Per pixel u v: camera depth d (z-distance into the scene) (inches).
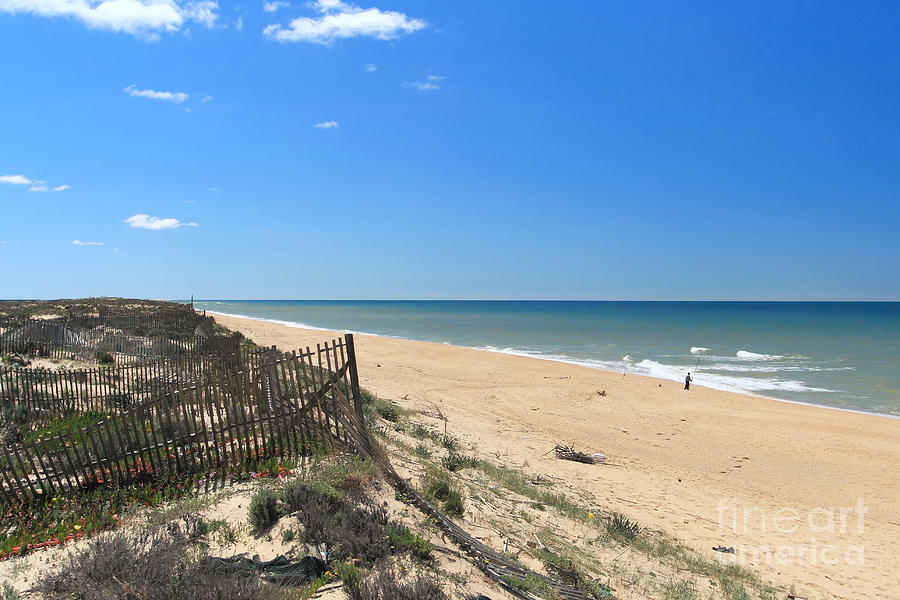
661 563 317.4
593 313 5935.0
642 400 996.6
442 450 490.6
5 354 687.7
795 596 302.7
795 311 7150.6
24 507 243.6
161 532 209.9
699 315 5447.8
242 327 2046.0
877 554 387.5
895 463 661.9
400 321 3752.5
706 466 618.5
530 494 403.2
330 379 329.4
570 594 229.1
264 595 169.8
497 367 1350.9
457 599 193.5
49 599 168.9
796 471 618.8
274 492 236.2
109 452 269.9
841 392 1179.3
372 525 220.4
